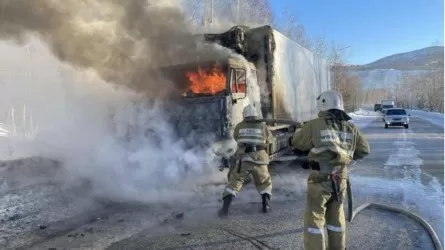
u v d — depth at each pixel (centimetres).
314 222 348
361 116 5256
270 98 789
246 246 420
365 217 528
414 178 809
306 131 371
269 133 568
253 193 666
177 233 462
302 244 425
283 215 534
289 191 685
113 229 476
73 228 481
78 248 417
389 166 969
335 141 354
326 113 368
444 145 1444
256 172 546
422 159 1084
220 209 554
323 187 351
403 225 495
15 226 489
